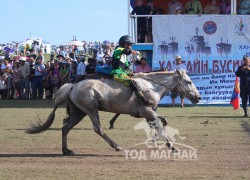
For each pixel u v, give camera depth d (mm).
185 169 10688
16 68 30891
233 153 12516
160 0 28219
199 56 25125
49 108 24641
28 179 9852
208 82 25062
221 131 16203
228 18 25047
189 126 17359
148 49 25469
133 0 28203
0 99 30203
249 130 16422
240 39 25031
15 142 14422
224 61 25094
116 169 10711
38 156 12359
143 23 26203
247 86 20094
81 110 12625
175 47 25250
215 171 10477
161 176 10016
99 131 12453
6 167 10984
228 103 25031
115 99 12453
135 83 12406
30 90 30797
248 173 10281
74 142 14352
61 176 10078
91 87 12445
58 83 28906
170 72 13266
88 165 11195
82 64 27266
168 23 25219
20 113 22344
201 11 26375
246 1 26016
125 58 13047
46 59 56781
